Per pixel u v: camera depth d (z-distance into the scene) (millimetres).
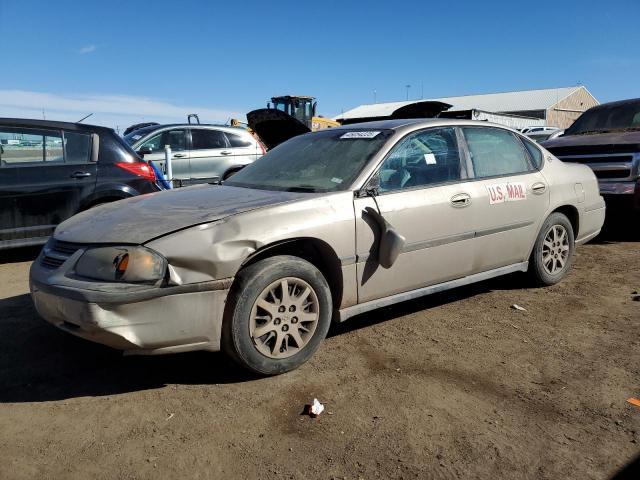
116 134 7215
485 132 4832
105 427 2951
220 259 3211
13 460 2668
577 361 3721
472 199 4410
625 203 7258
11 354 3869
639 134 7480
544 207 5035
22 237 6402
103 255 3191
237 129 11328
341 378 3482
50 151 6648
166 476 2549
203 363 3725
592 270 6027
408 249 4027
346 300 3803
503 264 4812
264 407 3139
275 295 3471
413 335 4191
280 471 2584
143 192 7102
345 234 3715
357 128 4617
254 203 3627
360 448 2754
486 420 3002
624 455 2693
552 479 2527
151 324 3109
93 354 3867
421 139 4352
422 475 2555
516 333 4223
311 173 4195
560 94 58062
